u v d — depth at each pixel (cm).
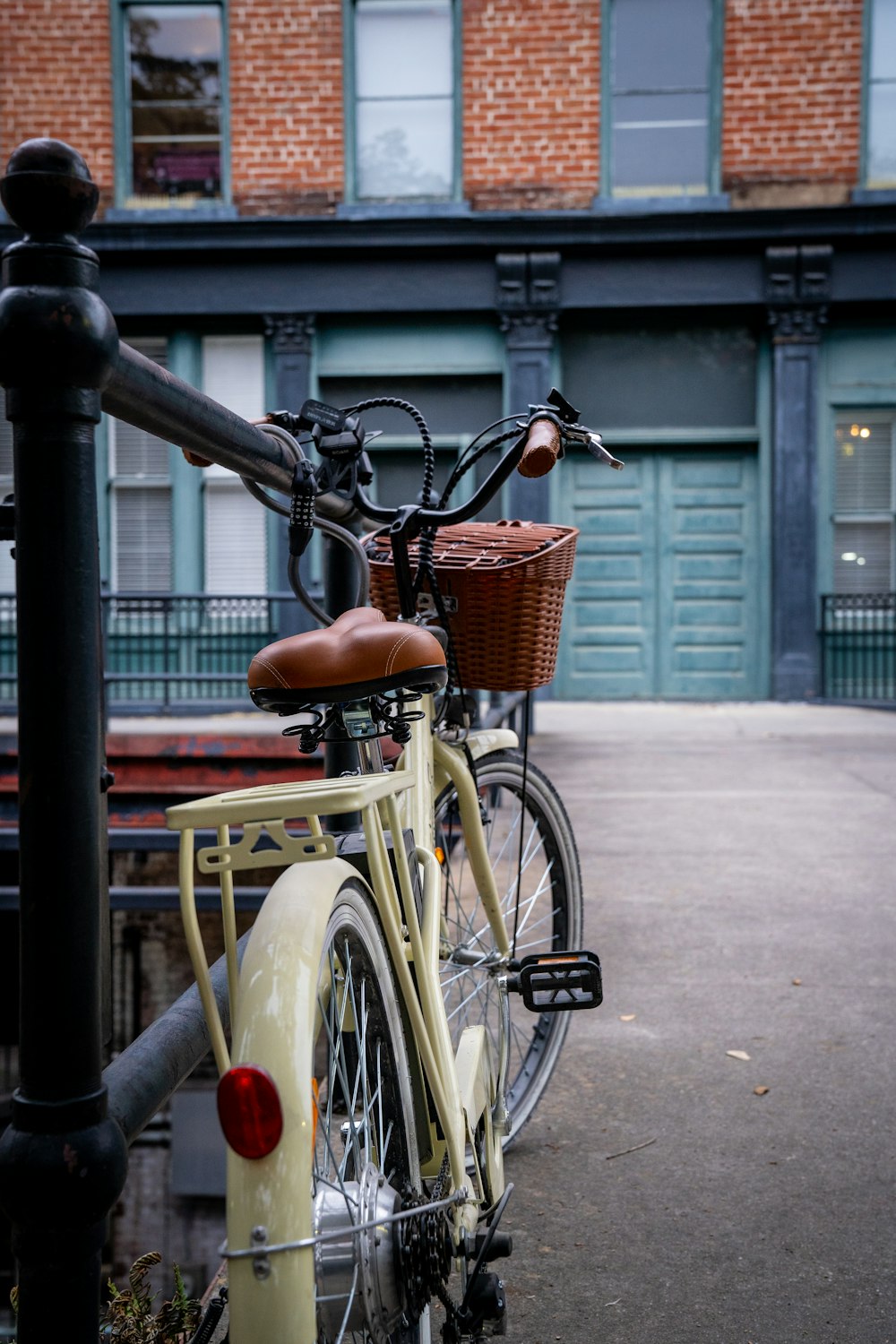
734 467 1198
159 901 474
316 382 1191
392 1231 124
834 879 478
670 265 1151
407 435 1199
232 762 600
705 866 500
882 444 1176
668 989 351
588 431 185
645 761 786
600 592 1213
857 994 344
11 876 586
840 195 1154
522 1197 230
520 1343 182
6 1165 106
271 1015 110
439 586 203
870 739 883
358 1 1177
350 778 137
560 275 1155
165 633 985
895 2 1146
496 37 1169
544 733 929
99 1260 110
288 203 1182
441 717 205
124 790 600
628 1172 240
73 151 107
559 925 269
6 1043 606
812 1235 215
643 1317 189
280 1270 103
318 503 210
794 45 1150
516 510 1191
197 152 1187
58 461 108
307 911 120
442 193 1189
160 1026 132
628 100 1173
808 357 1152
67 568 108
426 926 159
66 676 108
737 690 1202
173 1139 670
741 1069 292
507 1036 213
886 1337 183
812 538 1162
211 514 1187
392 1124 144
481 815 219
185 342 1189
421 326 1180
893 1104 271
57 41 1170
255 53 1172
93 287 110
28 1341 107
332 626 150
